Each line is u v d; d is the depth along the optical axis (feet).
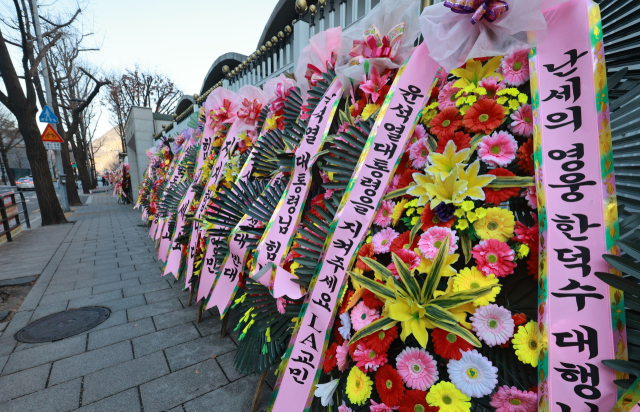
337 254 3.32
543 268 2.27
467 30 2.66
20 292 9.99
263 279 4.16
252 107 7.02
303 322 3.53
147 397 5.12
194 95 18.13
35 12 27.68
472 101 2.82
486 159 2.63
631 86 2.56
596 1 2.72
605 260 2.06
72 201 40.40
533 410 2.19
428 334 2.64
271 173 5.73
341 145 3.79
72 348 6.56
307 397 3.39
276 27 13.34
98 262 13.10
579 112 2.31
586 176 2.23
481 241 2.53
